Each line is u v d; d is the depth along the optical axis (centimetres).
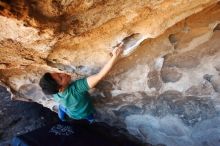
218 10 199
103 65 231
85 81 236
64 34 177
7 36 179
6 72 267
